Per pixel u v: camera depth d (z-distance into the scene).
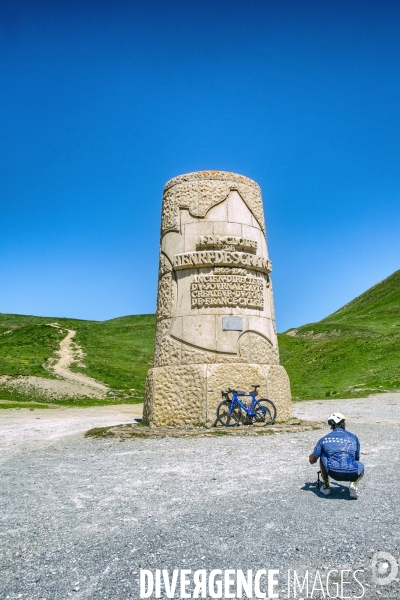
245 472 7.76
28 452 10.55
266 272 14.81
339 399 23.61
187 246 14.30
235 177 14.98
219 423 12.65
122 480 7.47
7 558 4.64
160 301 14.73
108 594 3.92
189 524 5.41
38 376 34.81
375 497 6.30
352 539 4.89
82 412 21.38
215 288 13.76
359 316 66.88
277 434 11.61
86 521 5.62
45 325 62.16
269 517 5.57
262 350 13.89
